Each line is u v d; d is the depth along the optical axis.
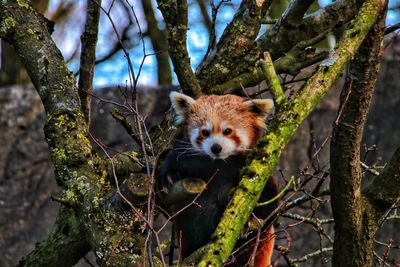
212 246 6.66
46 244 10.45
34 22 10.13
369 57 7.95
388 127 19.77
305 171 9.34
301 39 11.34
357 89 8.09
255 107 10.98
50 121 9.20
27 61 9.83
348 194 8.55
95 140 9.05
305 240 18.39
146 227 7.73
